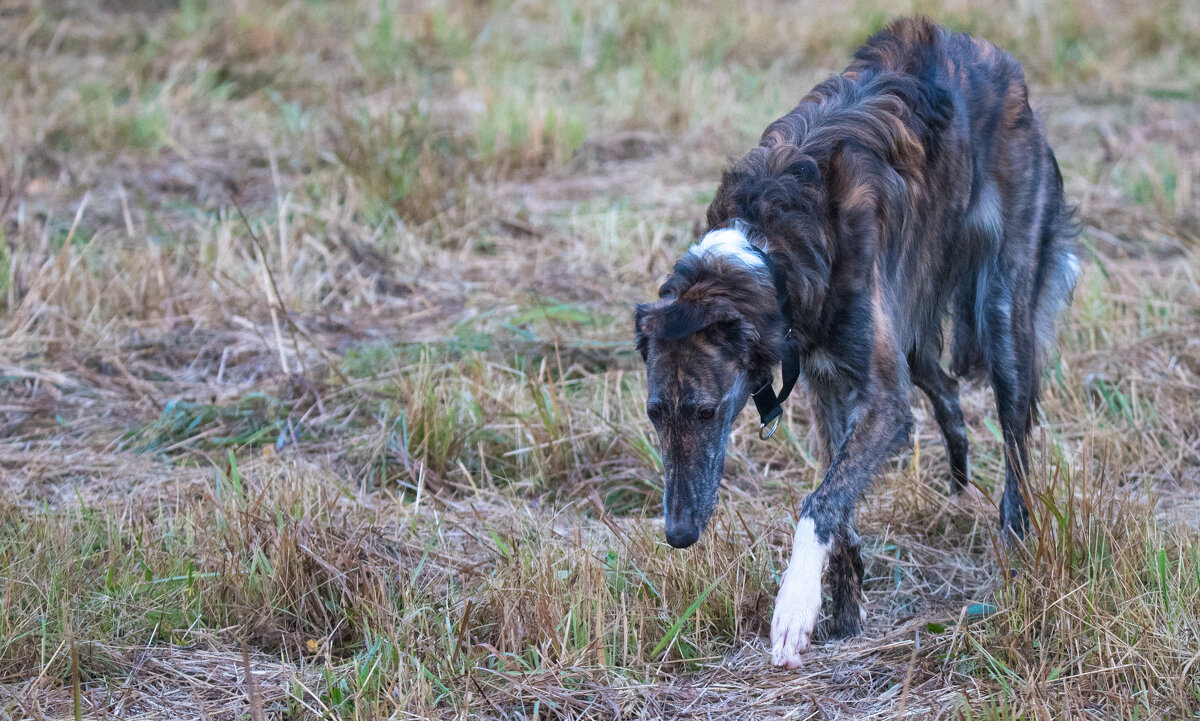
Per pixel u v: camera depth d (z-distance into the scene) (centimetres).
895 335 614
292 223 1139
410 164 1236
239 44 1695
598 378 886
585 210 1220
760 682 554
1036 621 561
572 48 1772
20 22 1756
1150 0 1867
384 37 1694
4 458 786
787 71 1709
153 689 552
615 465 789
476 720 522
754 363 566
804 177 595
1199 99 1522
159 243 1111
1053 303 755
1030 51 1691
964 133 675
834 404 637
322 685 548
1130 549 592
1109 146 1341
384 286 1067
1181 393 845
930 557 679
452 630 583
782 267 578
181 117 1452
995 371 711
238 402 863
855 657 573
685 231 1142
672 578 614
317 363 927
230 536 658
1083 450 702
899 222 621
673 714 532
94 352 931
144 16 1856
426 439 784
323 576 630
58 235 1123
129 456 803
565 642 554
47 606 585
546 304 1013
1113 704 513
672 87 1570
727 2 1939
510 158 1335
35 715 519
